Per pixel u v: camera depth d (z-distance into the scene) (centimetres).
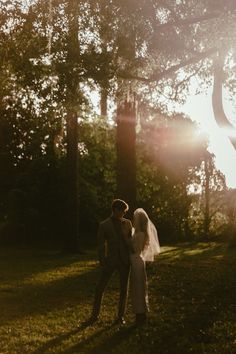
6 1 1354
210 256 2345
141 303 1004
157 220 3431
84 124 3109
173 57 1361
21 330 970
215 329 975
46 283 1562
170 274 1716
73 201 2631
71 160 2655
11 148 3559
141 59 1345
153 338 912
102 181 3428
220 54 1394
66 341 895
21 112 3134
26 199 3344
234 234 2811
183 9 1278
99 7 1280
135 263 1012
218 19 1272
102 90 1423
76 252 2600
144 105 1750
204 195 3412
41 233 3353
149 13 1259
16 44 1394
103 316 1081
